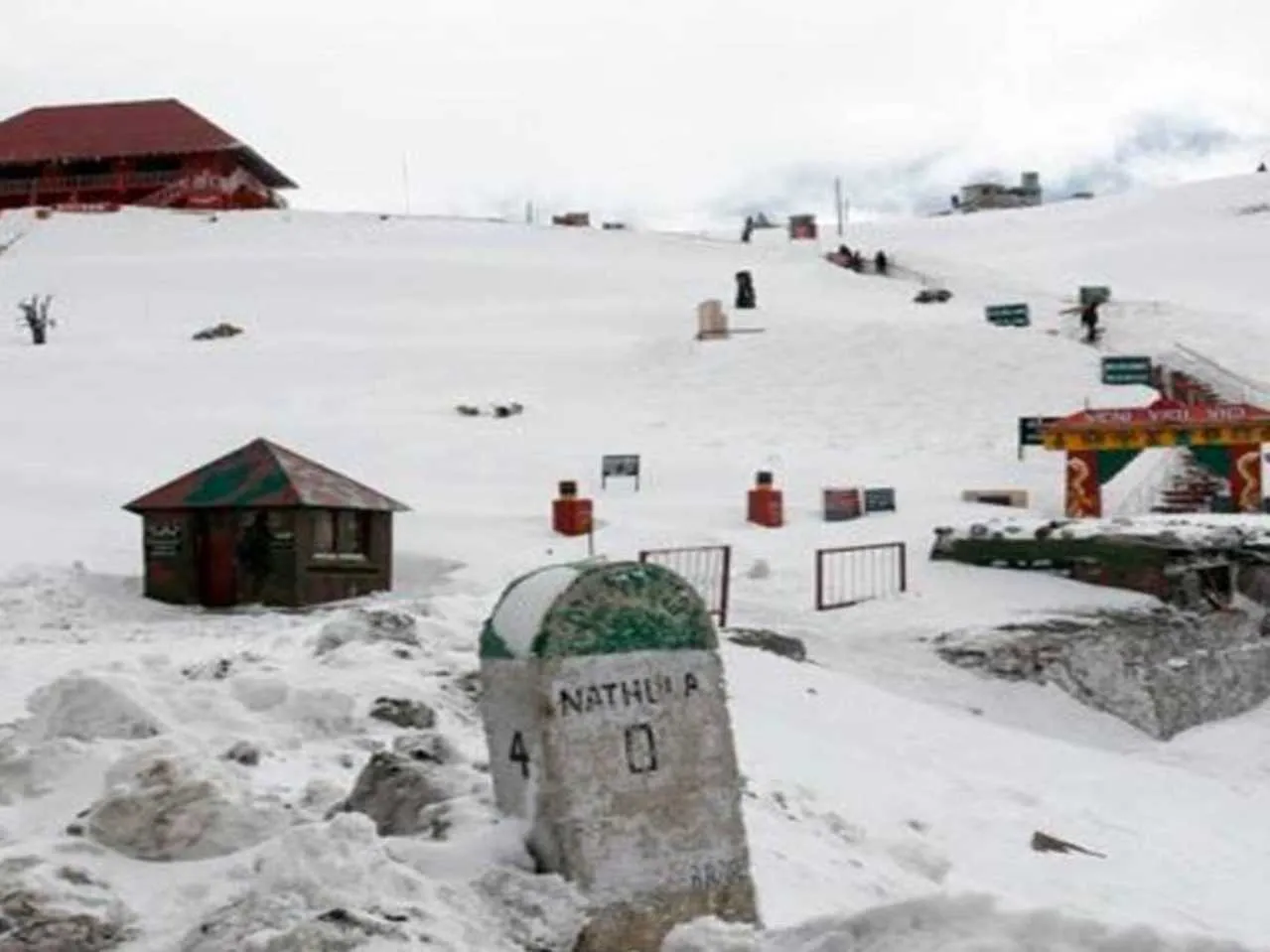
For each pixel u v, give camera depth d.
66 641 18.83
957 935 5.91
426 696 11.68
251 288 66.06
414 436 38.66
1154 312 56.97
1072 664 20.11
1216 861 13.48
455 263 70.44
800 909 8.76
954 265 73.19
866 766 14.20
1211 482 32.47
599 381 46.31
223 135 101.94
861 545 25.97
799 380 44.78
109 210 90.06
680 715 7.29
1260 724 20.84
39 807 8.04
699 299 61.22
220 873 6.98
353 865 6.56
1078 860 12.65
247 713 10.32
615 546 27.27
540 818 6.96
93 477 33.03
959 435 39.22
